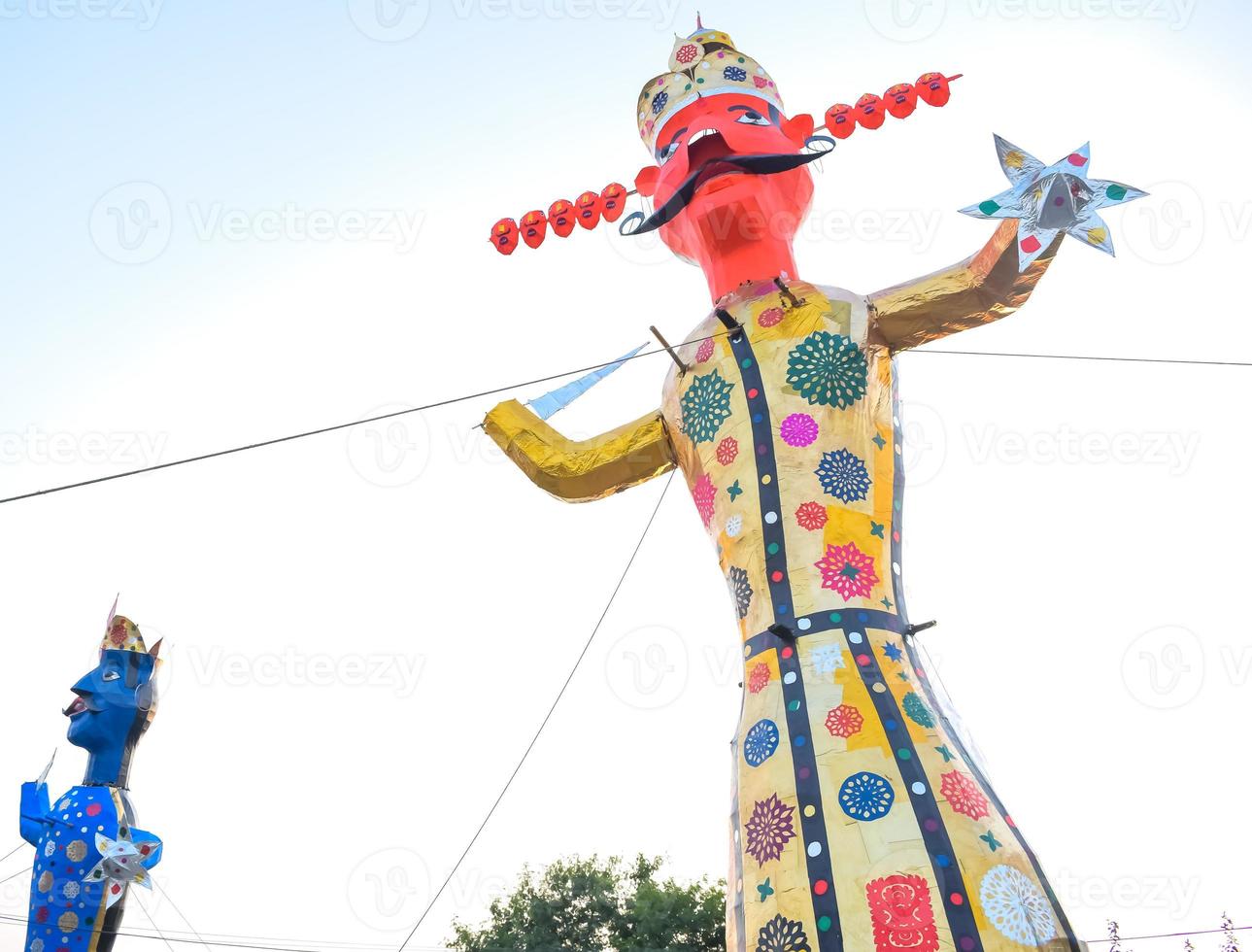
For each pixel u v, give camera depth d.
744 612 10.84
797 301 11.99
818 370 11.48
